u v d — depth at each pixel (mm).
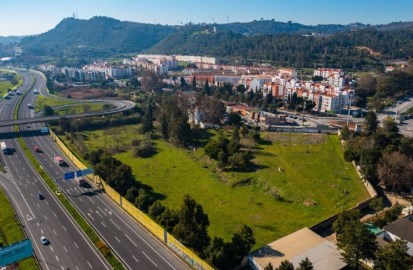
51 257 92375
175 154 176250
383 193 133250
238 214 116438
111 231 105375
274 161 161125
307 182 139375
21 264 88688
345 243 88375
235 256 87312
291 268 75625
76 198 126875
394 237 97688
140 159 169500
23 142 190125
